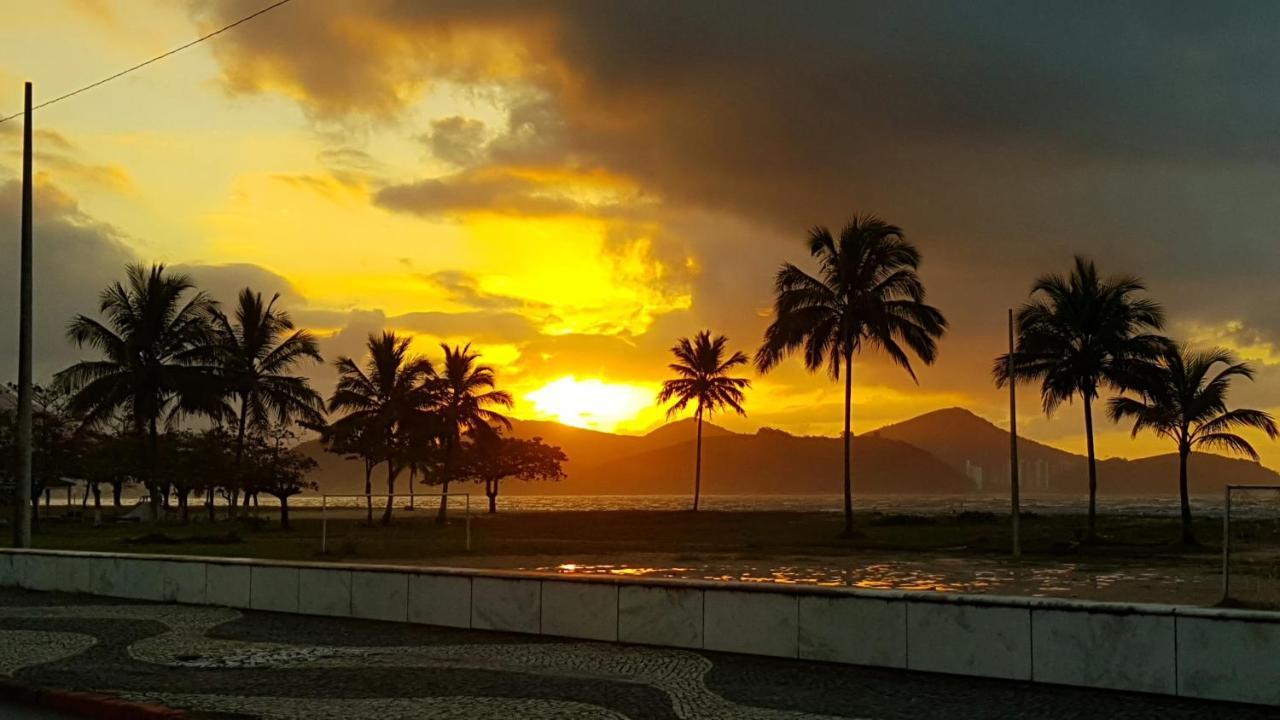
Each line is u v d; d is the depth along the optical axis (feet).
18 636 43.06
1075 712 28.91
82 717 30.09
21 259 74.54
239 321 185.37
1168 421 140.26
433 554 118.11
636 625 40.45
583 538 158.40
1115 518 222.48
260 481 178.81
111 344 158.61
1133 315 138.51
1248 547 105.70
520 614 43.24
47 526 179.01
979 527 189.16
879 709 29.14
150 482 178.60
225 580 52.85
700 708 29.14
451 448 211.00
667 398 241.76
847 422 158.51
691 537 164.35
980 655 33.78
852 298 151.84
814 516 228.22
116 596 57.98
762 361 156.35
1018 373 141.08
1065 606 32.65
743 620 38.11
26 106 74.84
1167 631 31.17
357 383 193.36
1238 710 29.35
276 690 31.58
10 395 207.72
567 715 28.19
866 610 35.81
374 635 42.98
